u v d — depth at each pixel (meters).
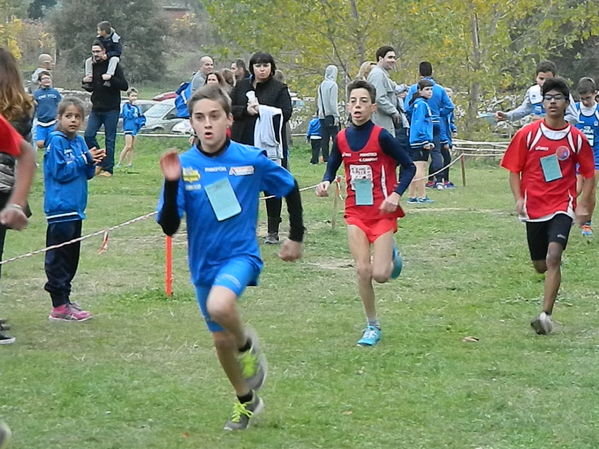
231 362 10.52
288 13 55.19
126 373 12.73
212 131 10.37
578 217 15.57
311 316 16.17
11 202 9.31
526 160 15.39
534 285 18.67
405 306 16.95
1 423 9.33
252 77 22.52
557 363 13.34
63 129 15.30
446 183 35.41
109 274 19.33
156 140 57.41
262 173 10.59
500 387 12.26
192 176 10.39
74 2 103.31
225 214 10.35
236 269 10.20
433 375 12.80
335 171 14.56
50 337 14.63
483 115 57.41
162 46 107.62
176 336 14.77
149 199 29.72
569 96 15.25
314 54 56.50
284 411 11.31
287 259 10.85
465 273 19.81
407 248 22.36
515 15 56.81
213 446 10.25
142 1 106.19
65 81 89.94
